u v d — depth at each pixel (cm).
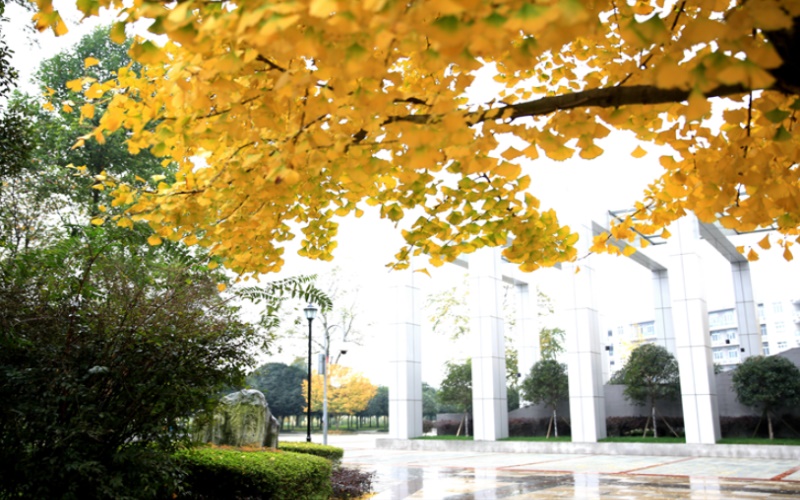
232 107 197
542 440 1783
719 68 130
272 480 476
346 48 137
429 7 111
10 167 436
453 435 2198
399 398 1973
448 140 167
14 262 363
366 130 209
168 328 385
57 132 950
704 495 816
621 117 197
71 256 384
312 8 110
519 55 154
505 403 1906
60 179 551
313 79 156
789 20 129
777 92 204
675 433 1761
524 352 2261
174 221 268
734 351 5181
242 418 796
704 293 1644
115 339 370
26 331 354
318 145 188
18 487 323
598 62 273
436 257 326
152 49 166
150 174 1076
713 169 218
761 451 1409
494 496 822
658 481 998
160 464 365
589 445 1648
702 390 1537
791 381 1558
